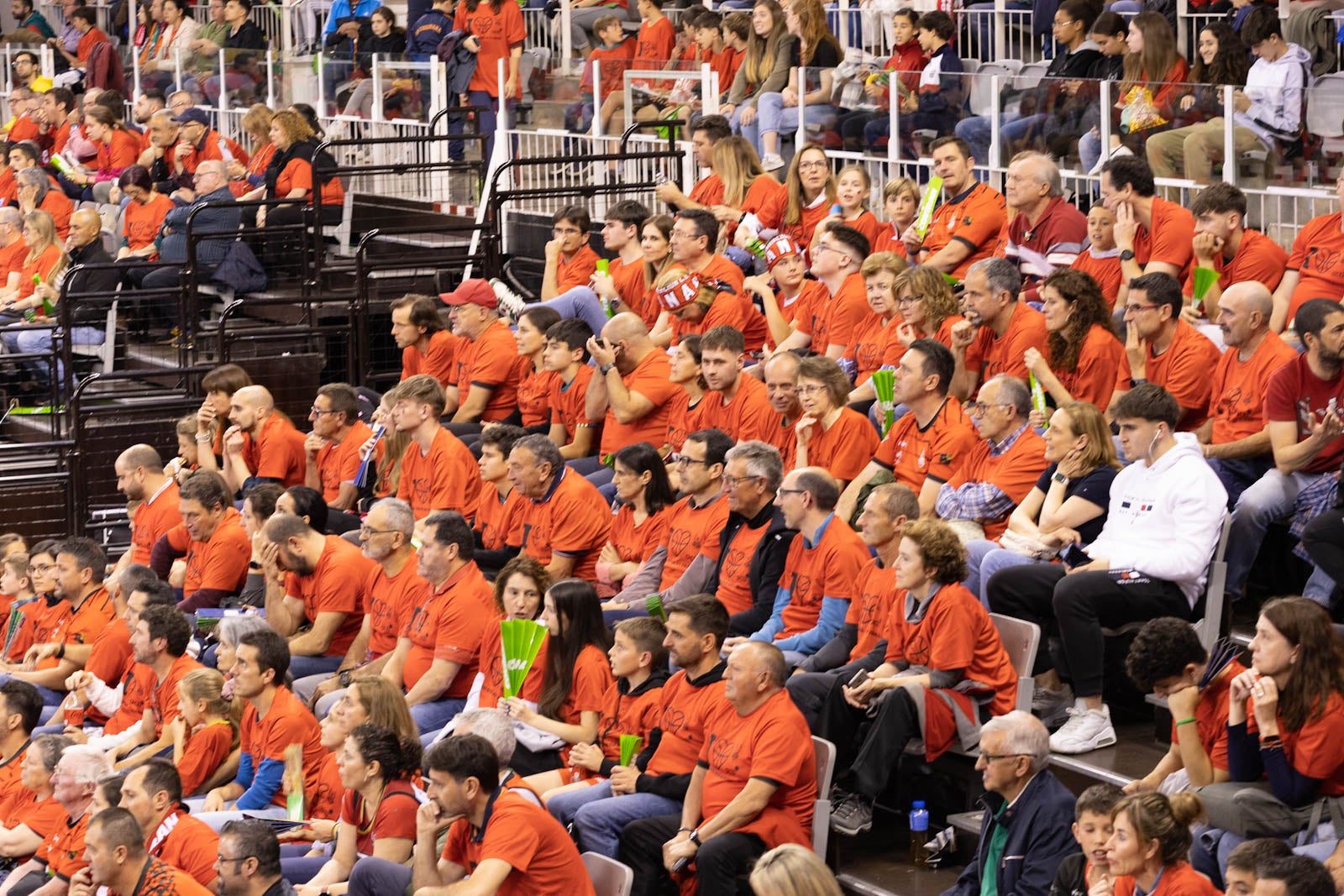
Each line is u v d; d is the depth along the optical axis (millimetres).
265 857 15227
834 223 23594
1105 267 21203
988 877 14289
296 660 20984
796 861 11500
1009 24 30531
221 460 26453
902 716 15766
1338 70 23797
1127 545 16562
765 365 21016
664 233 26031
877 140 27609
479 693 18531
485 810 14586
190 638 20219
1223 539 16719
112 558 27906
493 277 31688
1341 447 17047
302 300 30094
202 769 18562
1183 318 19625
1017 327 19797
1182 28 27344
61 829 18531
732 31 31703
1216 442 18250
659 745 16516
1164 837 12414
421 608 19562
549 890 14578
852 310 22844
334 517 24797
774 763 15102
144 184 34531
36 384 30797
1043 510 17359
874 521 16828
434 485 23531
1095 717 16406
